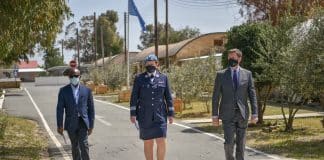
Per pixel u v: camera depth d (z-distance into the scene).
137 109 9.13
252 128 17.69
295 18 16.16
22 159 11.59
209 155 12.23
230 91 9.17
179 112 24.70
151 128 9.01
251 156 11.99
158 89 9.05
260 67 17.12
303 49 14.63
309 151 12.69
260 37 17.72
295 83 15.17
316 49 14.31
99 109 28.64
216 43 50.16
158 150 9.11
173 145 14.03
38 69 108.75
